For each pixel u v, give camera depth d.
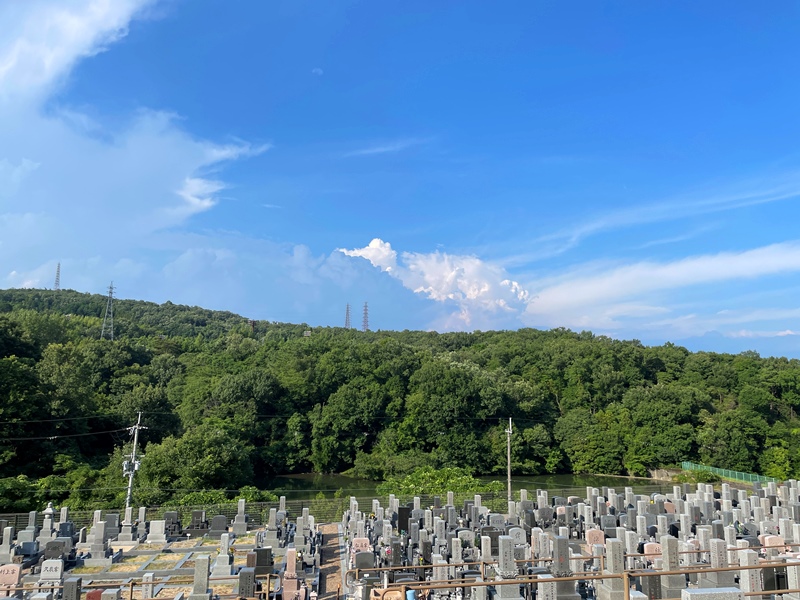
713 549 20.38
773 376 86.19
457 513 36.00
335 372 84.88
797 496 41.22
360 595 21.02
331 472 78.31
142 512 35.78
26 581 24.25
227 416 74.69
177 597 18.91
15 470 47.78
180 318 146.75
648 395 80.56
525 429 79.81
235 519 35.66
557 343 100.62
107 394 70.12
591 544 25.69
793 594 16.53
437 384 79.38
